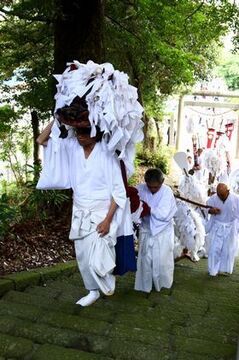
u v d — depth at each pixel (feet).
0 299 11.31
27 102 22.53
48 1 17.34
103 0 17.83
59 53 17.89
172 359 8.04
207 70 36.86
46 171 10.23
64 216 18.31
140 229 13.30
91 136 9.39
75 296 12.08
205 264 17.87
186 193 18.75
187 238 16.98
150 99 34.19
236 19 20.13
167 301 12.39
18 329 8.89
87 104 9.18
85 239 9.89
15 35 21.33
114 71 9.25
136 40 23.30
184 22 22.24
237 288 14.82
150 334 9.04
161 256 13.12
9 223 16.22
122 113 9.20
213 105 43.83
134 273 15.17
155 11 21.44
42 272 13.30
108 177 9.82
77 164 9.96
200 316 11.00
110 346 8.42
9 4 19.95
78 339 8.61
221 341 9.44
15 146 28.84
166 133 47.83
